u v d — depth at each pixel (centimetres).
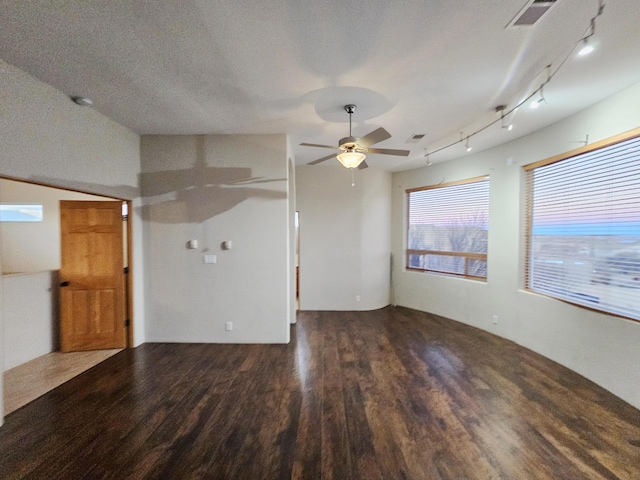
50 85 270
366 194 582
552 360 350
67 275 388
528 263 400
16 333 349
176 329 411
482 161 461
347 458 201
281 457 202
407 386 294
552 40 204
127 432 227
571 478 184
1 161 234
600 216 295
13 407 260
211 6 175
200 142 402
